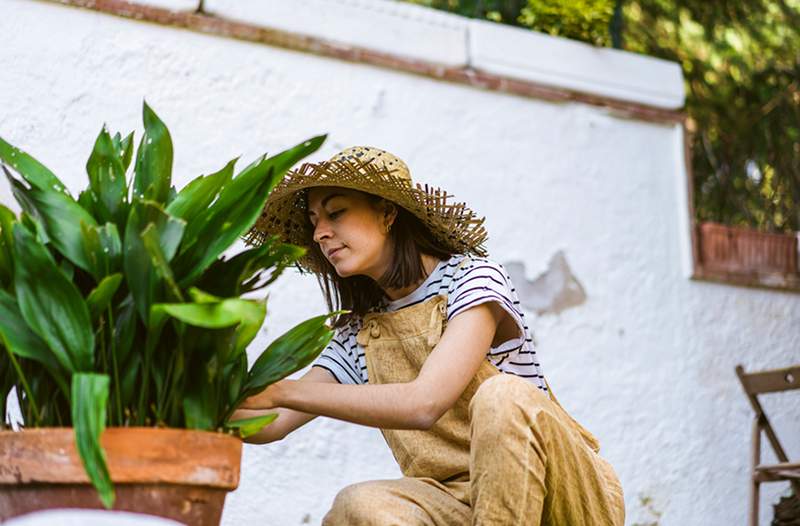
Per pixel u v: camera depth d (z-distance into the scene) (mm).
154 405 2070
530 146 4762
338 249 2682
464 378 2494
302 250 2180
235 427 2154
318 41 4410
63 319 1989
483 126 4691
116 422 2020
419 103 4578
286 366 2219
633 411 4672
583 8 5066
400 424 2400
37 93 3928
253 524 3949
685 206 5016
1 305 2045
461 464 2688
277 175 2135
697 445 4762
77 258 2037
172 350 2078
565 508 2500
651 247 4902
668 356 4805
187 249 2049
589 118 4910
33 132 3900
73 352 1981
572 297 4688
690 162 5074
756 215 6008
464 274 2664
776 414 4938
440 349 2521
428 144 4570
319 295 4211
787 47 6305
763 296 5094
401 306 2768
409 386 2424
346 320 2857
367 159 2746
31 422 2086
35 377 2088
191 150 4133
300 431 4090
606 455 4578
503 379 2441
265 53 4320
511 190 4688
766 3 6363
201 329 2051
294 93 4352
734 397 4895
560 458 2455
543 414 2416
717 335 4941
